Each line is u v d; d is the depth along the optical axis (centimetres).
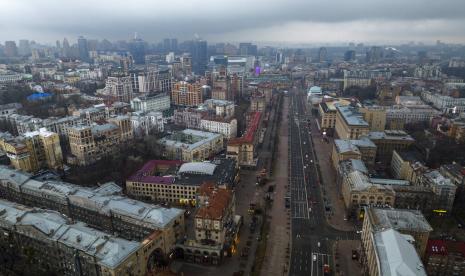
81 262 18212
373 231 18862
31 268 19562
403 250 16650
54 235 19275
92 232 19225
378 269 16250
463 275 18900
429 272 19262
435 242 19475
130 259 17825
